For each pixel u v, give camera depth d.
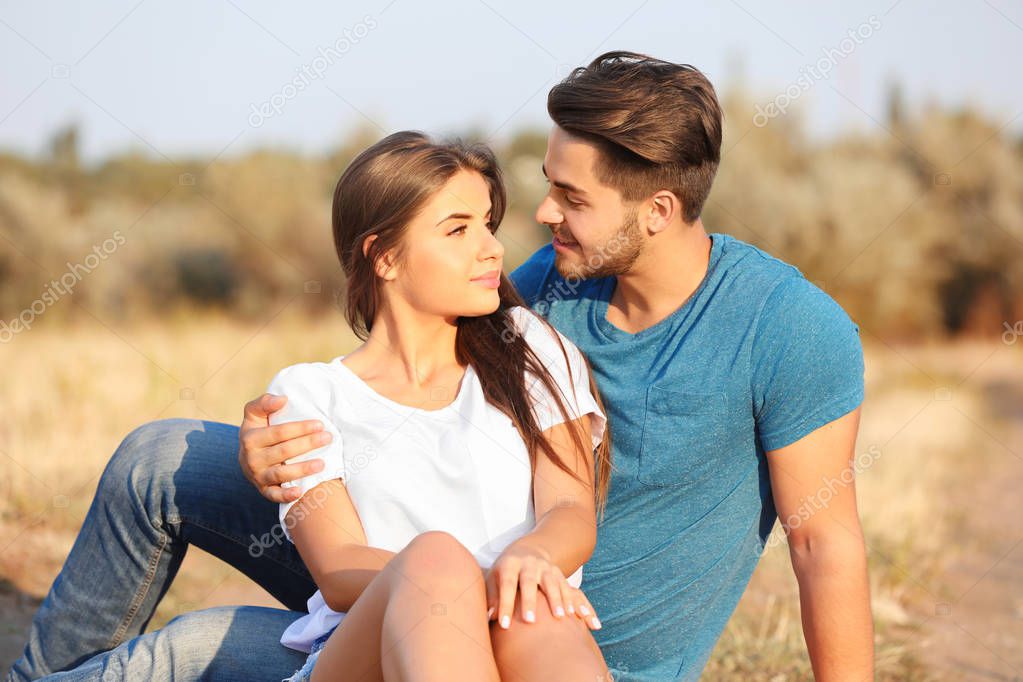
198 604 4.32
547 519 2.58
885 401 8.95
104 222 14.58
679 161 2.88
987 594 4.87
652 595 2.90
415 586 2.18
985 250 13.20
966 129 14.27
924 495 6.20
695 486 2.88
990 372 10.58
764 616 4.39
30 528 4.78
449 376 2.88
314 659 2.46
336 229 2.96
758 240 13.40
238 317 13.62
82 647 2.98
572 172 2.95
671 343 2.94
